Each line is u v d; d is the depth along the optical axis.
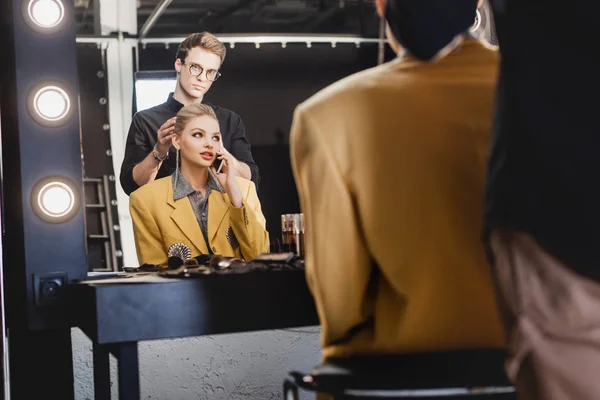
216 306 1.64
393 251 1.13
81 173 1.86
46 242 1.82
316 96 1.22
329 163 1.16
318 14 5.59
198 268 1.80
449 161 1.14
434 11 1.13
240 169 3.08
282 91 4.89
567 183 0.93
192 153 2.47
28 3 1.82
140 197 2.46
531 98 0.96
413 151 1.14
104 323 1.55
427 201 1.13
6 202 1.92
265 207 4.95
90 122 4.24
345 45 4.88
